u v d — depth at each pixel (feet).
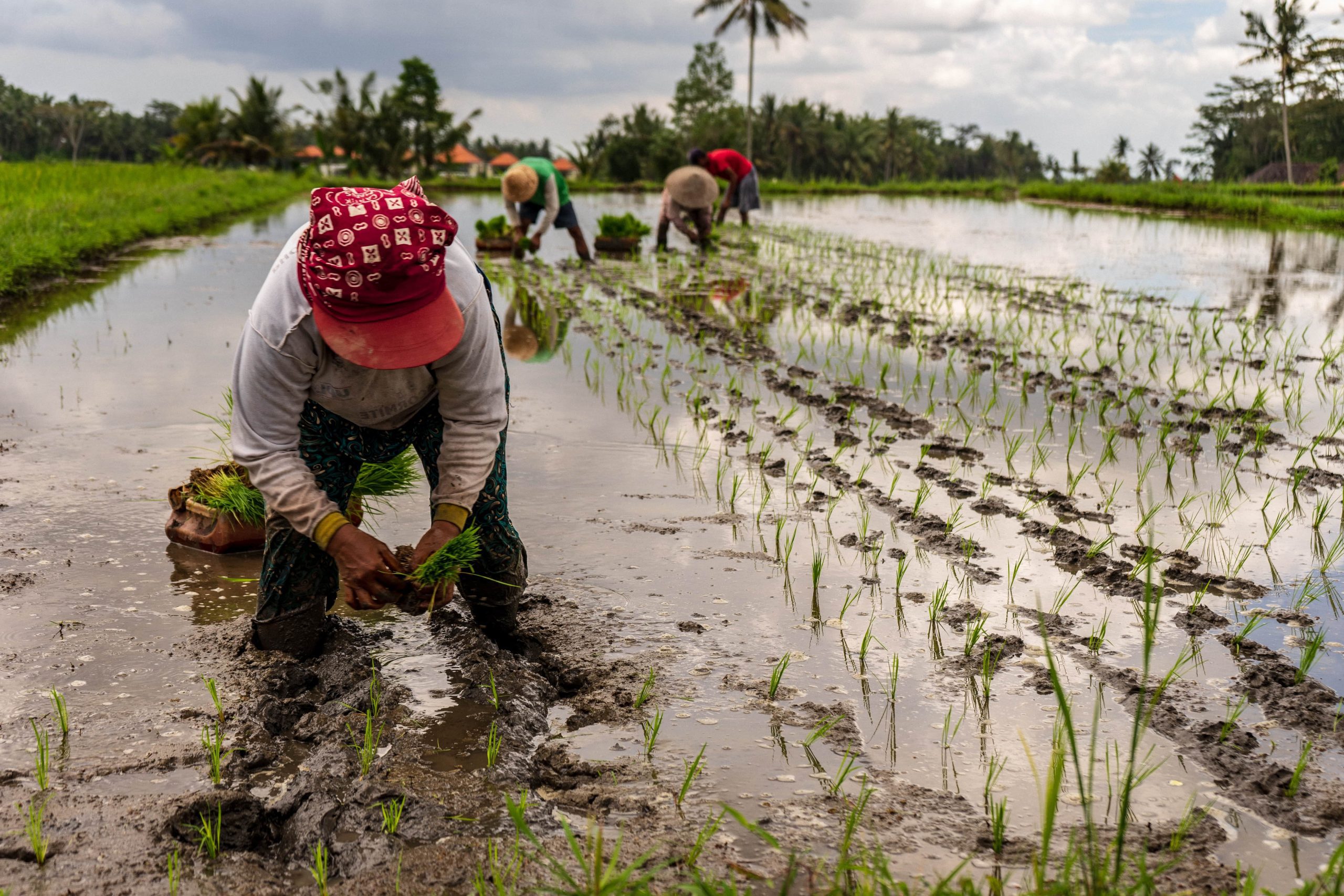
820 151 327.06
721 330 30.68
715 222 64.69
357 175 167.02
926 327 31.76
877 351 27.96
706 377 24.77
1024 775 8.98
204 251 52.03
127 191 75.92
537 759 9.13
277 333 9.17
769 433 20.06
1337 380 24.98
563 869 7.07
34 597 12.22
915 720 9.88
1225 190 128.06
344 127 167.22
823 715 9.95
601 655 11.15
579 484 16.83
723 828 8.15
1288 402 22.54
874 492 16.47
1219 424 20.76
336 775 8.75
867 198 150.20
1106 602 12.59
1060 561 13.76
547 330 30.78
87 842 7.78
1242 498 16.37
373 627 11.75
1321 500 16.25
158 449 18.10
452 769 8.95
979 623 11.97
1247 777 8.93
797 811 8.39
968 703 10.21
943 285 42.06
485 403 9.98
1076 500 16.26
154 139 456.86
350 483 10.60
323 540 9.64
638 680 10.59
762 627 11.85
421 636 11.53
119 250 51.47
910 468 17.90
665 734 9.59
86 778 8.70
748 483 16.96
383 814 8.08
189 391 22.36
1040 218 96.43
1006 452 18.88
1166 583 13.08
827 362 25.95
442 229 8.81
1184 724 9.77
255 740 9.46
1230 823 8.32
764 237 63.46
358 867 7.61
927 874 7.61
